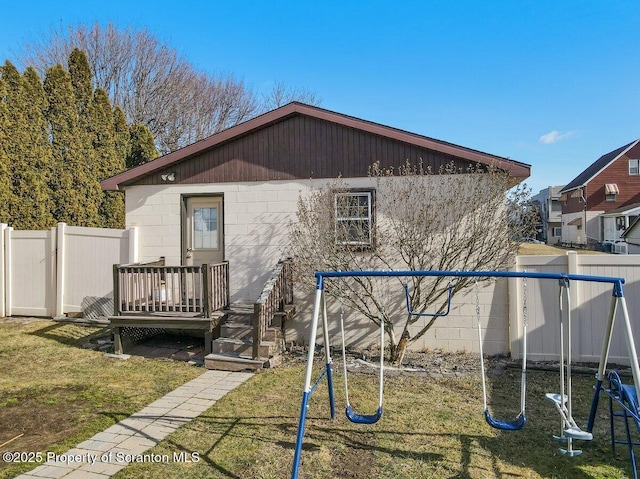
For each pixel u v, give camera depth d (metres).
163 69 26.47
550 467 3.82
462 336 7.66
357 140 8.05
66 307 9.79
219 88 29.17
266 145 8.41
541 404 5.33
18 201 11.55
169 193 8.77
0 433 4.48
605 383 6.10
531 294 7.11
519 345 7.18
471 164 7.62
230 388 5.82
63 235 9.78
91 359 7.20
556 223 50.16
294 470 3.31
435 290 7.00
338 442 4.25
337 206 7.61
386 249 7.71
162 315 7.35
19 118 11.90
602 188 37.06
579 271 6.91
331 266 7.30
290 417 4.86
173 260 8.73
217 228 8.74
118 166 16.11
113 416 4.89
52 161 13.27
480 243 7.21
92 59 24.62
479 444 4.24
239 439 4.31
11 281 10.16
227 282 8.16
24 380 6.13
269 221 8.38
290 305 7.97
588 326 6.89
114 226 15.39
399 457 3.97
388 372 6.53
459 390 5.81
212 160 8.60
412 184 7.61
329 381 4.73
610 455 4.04
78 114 15.09
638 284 6.71
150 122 26.27
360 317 7.97
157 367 6.80
